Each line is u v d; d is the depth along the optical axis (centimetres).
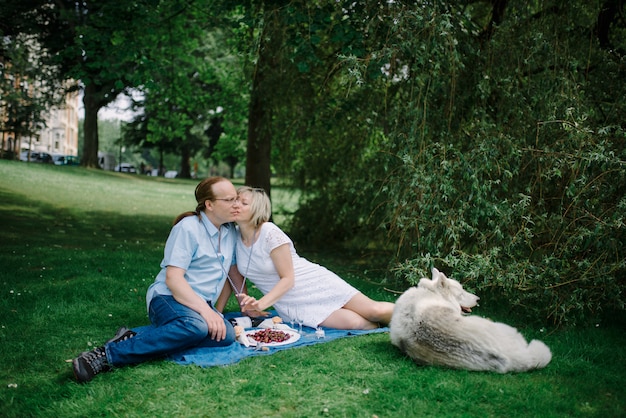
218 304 496
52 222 1270
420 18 596
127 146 4219
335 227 1112
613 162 496
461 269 545
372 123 772
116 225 1330
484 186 561
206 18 1296
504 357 375
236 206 448
